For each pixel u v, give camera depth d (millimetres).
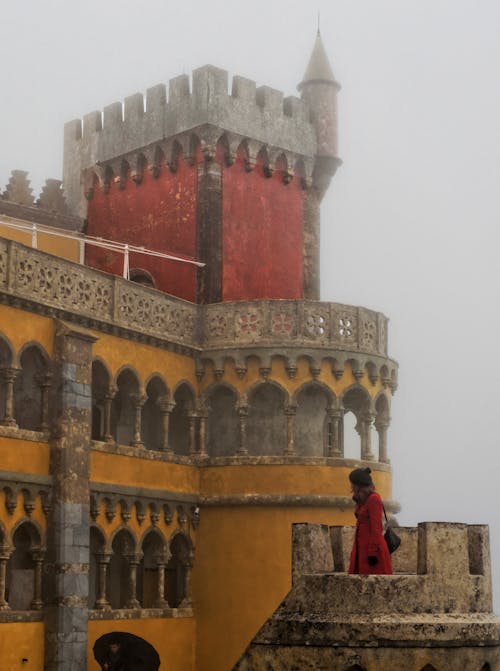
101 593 32281
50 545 30281
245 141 39969
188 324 36875
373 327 37969
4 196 40094
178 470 35625
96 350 32781
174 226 39500
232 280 38969
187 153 39344
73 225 42000
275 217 40875
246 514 35656
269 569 35031
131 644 28609
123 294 33969
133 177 41125
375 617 15469
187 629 35281
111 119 42219
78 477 30969
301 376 36375
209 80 38938
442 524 16156
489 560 17031
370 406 37469
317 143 42625
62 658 29656
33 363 32375
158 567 34594
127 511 33344
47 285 31047
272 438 37250
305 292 41625
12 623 28906
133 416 36438
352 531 18969
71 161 43812
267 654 15773
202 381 36938
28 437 30047
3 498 29094
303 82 43094
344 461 36125
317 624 15523
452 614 15875
